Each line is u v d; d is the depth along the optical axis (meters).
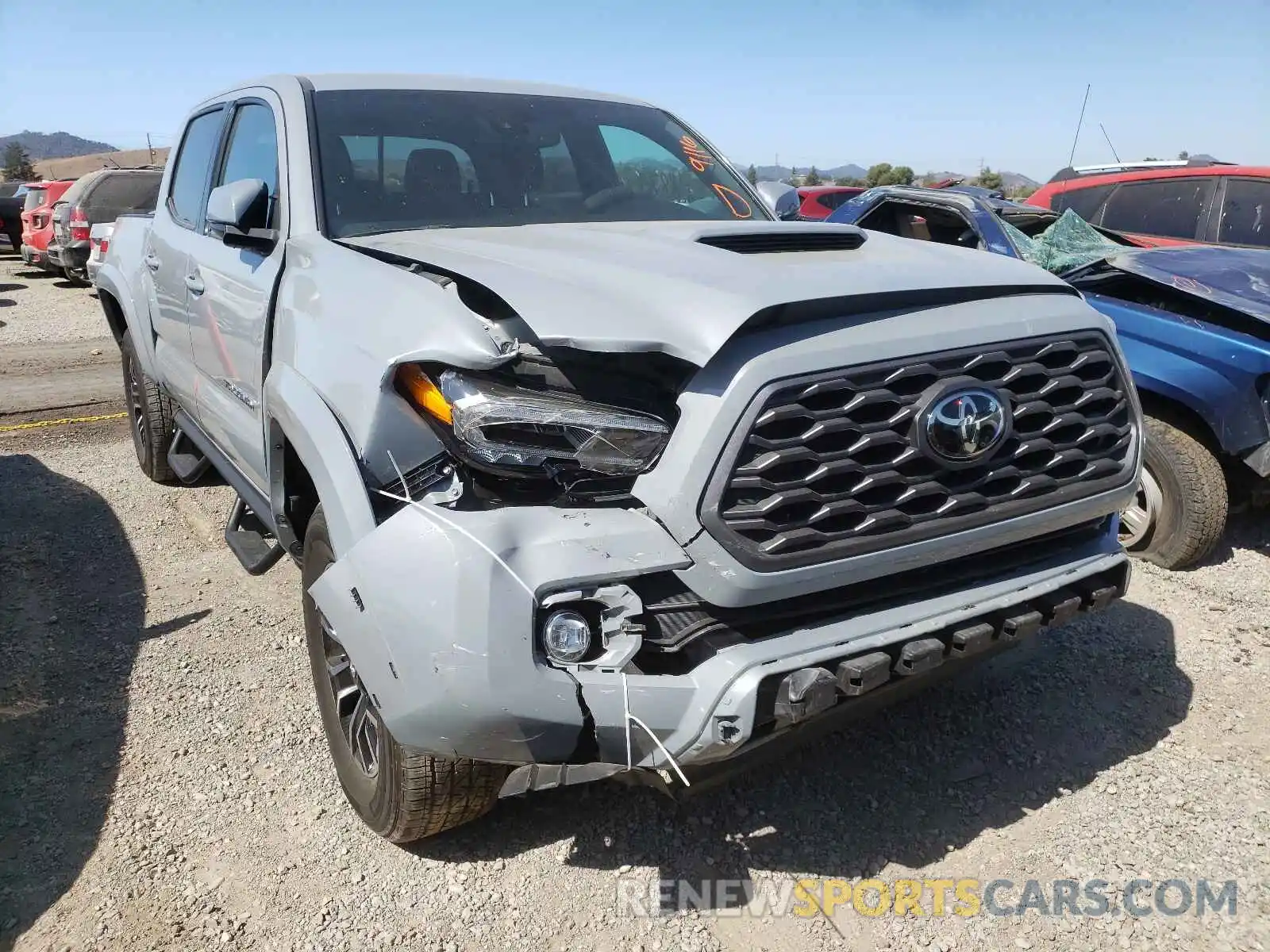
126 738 3.17
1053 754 3.13
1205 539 4.43
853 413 2.20
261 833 2.74
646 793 2.92
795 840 2.73
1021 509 2.41
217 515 5.16
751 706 2.04
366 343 2.42
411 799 2.39
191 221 4.31
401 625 2.08
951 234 6.98
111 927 2.40
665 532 2.09
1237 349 4.20
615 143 3.87
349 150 3.31
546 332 2.12
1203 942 2.38
